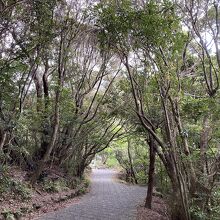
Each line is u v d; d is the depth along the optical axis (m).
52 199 13.48
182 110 10.19
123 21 8.19
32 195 12.17
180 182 9.39
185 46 10.41
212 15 11.07
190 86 11.22
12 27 10.21
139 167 31.12
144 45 8.52
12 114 11.48
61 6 12.09
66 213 11.88
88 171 37.06
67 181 17.86
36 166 15.08
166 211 11.77
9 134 12.34
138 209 14.28
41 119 14.42
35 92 15.53
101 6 8.51
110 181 29.33
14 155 14.33
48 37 10.87
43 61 13.75
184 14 10.57
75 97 17.11
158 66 8.95
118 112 17.67
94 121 19.05
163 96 9.42
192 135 10.70
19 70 10.77
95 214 12.27
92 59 17.70
